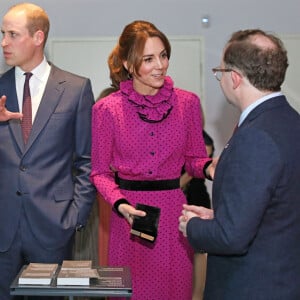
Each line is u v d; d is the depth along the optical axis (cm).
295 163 142
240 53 148
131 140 209
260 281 144
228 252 142
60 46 352
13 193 225
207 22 353
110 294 157
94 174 218
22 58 227
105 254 299
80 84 238
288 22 354
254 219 136
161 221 210
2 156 227
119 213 205
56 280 162
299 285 146
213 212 158
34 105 232
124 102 212
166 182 212
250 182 136
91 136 235
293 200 144
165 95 211
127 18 351
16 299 228
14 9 229
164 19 352
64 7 349
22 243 225
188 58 356
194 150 221
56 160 229
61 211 226
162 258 210
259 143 138
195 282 318
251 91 150
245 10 353
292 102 363
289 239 145
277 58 147
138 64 201
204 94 358
